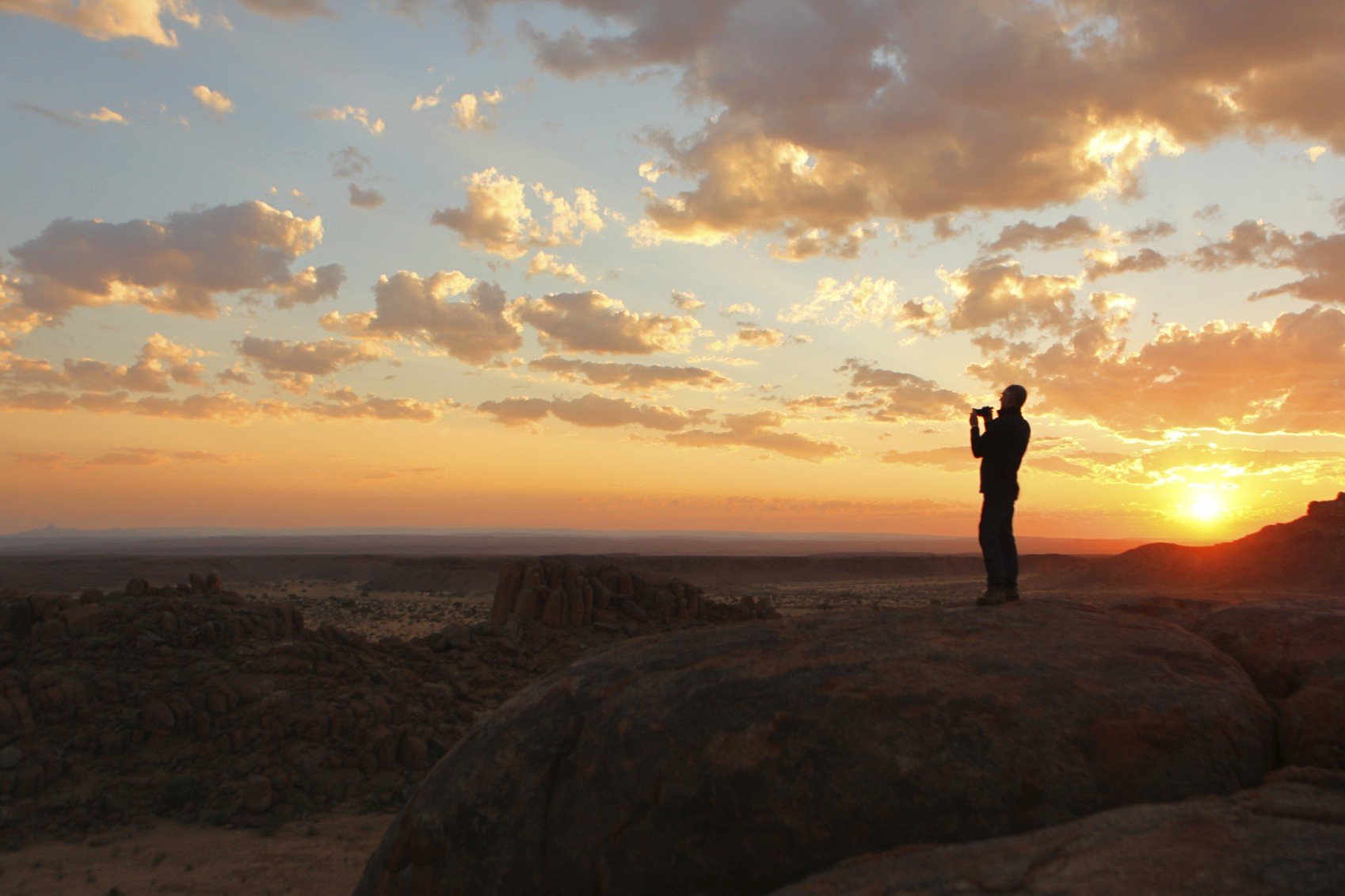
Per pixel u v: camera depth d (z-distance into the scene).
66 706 18.08
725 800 4.82
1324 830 3.23
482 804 5.46
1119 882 3.06
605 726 5.48
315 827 15.59
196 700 18.75
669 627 30.56
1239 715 5.10
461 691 22.66
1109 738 4.86
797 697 5.21
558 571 31.34
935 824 4.56
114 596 23.72
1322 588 58.81
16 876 12.96
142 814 15.66
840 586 115.62
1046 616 6.24
